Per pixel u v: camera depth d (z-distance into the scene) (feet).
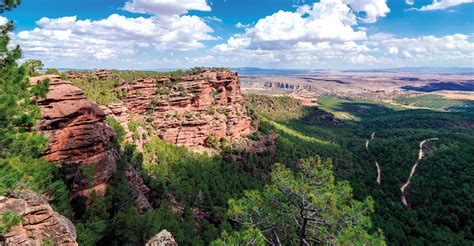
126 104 330.95
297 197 69.82
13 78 70.74
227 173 302.04
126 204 134.31
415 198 350.43
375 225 251.39
